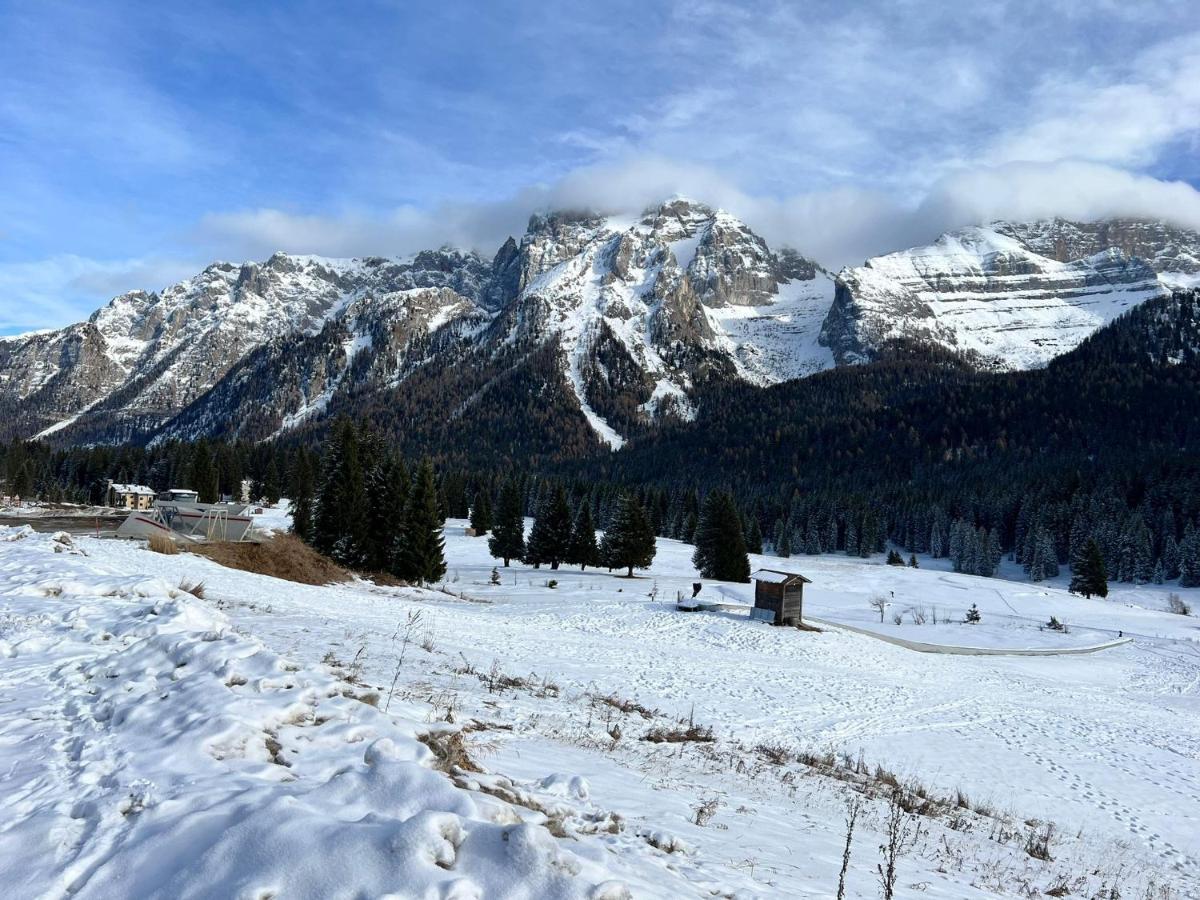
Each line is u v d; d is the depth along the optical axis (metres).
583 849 5.92
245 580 30.73
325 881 4.40
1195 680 48.28
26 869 4.69
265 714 7.54
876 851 10.59
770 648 39.34
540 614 44.22
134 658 9.80
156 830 5.05
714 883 6.56
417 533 54.91
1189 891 14.10
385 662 17.23
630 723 17.41
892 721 26.19
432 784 5.74
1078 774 23.23
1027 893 10.82
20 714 7.88
